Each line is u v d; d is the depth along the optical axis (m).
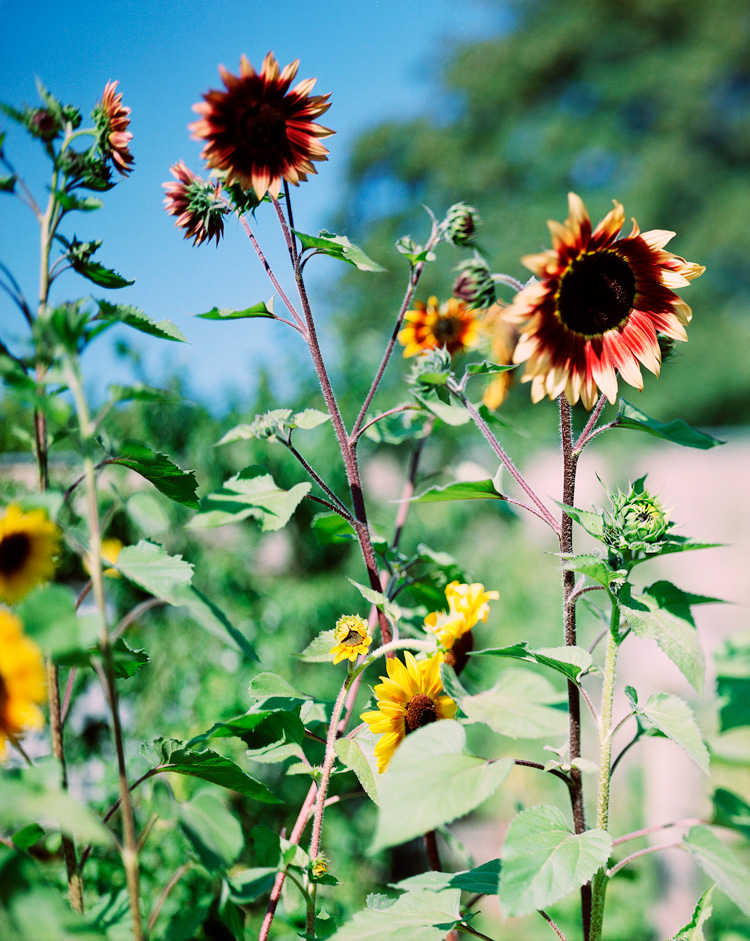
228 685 3.88
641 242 1.41
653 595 1.44
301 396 4.47
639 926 3.96
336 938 1.36
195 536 4.43
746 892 1.35
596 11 18.55
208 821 1.20
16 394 1.08
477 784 1.17
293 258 1.63
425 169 19.50
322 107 1.44
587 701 1.48
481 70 19.39
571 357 1.42
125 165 1.39
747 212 16.56
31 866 1.10
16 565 1.17
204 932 1.51
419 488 4.09
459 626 1.64
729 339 16.11
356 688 1.77
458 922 1.40
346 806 4.28
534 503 1.57
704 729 2.53
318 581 4.70
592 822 2.32
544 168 18.27
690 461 9.08
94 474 1.16
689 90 17.25
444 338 2.17
